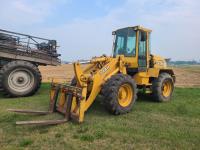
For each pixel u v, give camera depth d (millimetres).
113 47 9281
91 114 7328
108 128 6062
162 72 9836
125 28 9008
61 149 4914
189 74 29047
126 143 5195
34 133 5758
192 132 5867
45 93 11023
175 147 4996
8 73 9766
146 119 6938
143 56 8977
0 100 9359
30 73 10164
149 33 9164
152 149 4898
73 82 7660
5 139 5402
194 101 9539
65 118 6602
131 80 7535
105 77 7340
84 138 5395
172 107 8445
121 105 7344
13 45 10414
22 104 8602
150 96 9758
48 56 11391
